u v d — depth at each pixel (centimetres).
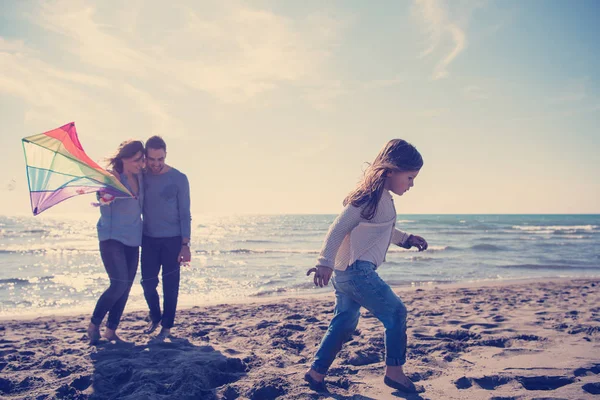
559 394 261
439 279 1230
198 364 331
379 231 257
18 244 2603
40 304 811
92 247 2331
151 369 321
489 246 2502
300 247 2664
